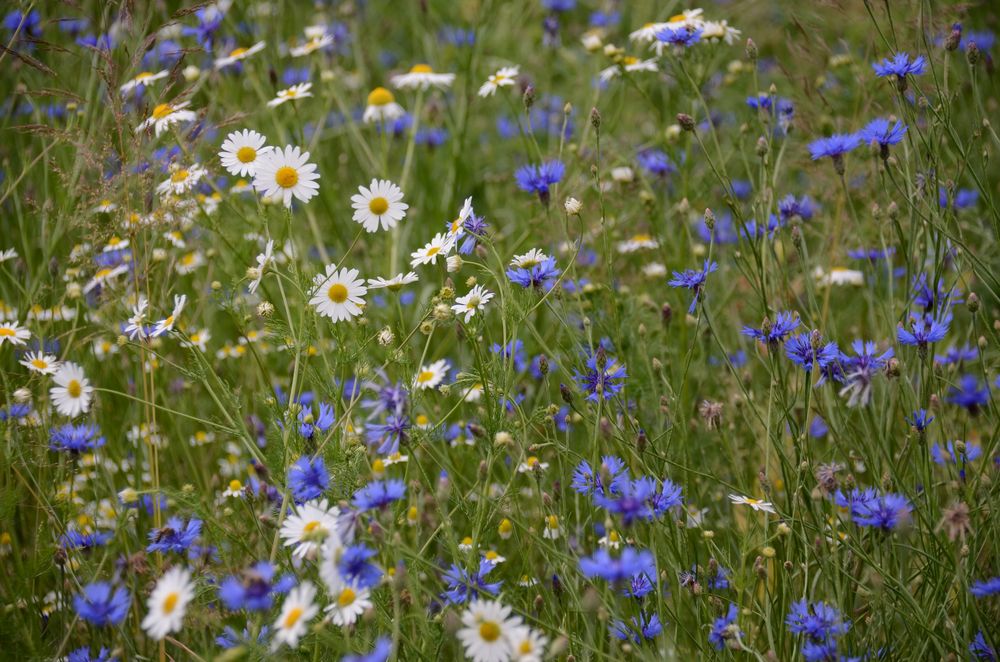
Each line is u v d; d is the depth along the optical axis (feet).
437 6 20.92
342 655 7.93
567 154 15.47
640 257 14.43
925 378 9.43
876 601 7.52
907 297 9.66
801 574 8.89
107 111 11.87
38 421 10.38
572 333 9.76
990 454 8.57
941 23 11.66
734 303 13.24
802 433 8.97
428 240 15.31
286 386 12.35
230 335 13.76
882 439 8.34
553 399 11.54
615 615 7.66
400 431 7.94
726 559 8.43
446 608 7.56
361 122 17.21
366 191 9.63
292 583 7.57
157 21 15.57
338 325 9.56
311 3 20.97
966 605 7.60
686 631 7.97
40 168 14.53
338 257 14.67
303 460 8.03
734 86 17.40
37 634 8.80
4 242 14.02
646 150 14.88
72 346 11.80
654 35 12.38
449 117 16.48
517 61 19.81
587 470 8.32
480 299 8.85
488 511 9.05
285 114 15.79
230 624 9.43
